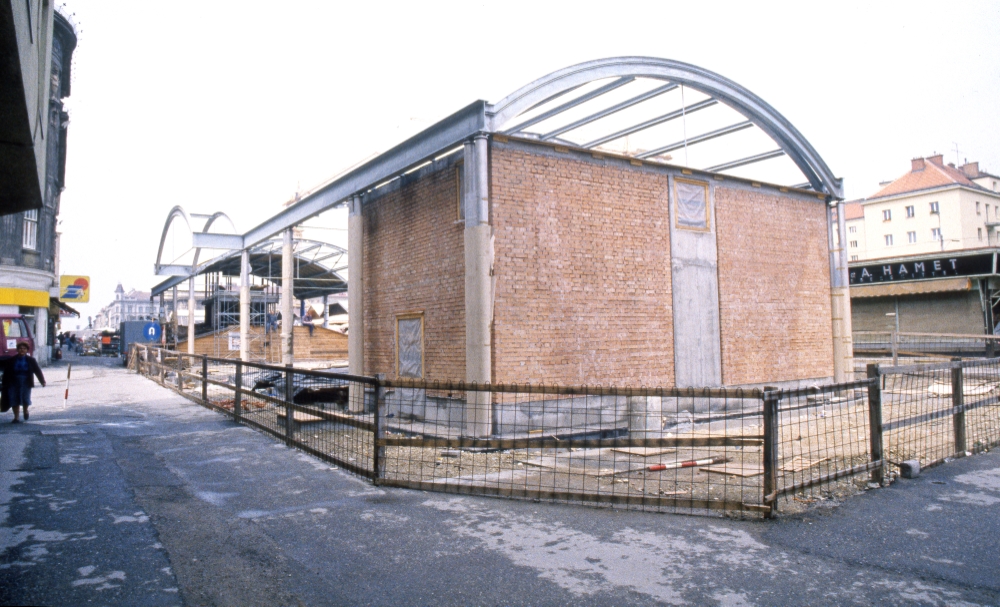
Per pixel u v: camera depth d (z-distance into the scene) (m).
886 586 4.11
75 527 5.25
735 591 4.02
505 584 4.14
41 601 3.79
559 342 10.62
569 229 10.96
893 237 59.69
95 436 9.92
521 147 10.52
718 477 7.26
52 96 31.39
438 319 11.33
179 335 45.16
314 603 3.86
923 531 5.17
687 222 12.69
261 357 34.31
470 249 9.88
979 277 24.36
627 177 11.82
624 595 3.96
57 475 7.18
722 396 5.65
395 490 6.52
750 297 13.60
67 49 32.62
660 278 12.11
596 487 6.74
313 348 35.81
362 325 13.46
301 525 5.36
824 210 15.35
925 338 25.88
